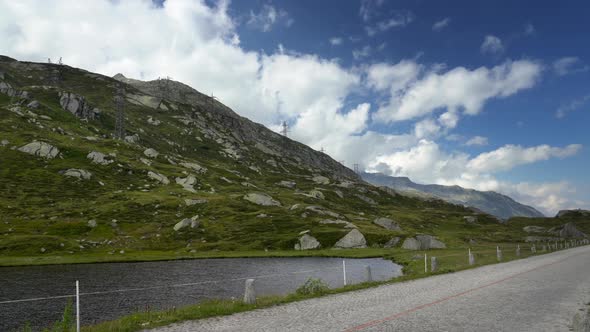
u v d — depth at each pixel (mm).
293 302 22281
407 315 17656
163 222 124125
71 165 174125
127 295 43406
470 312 18266
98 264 78750
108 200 142000
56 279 57688
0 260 77375
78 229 108938
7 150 172625
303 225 127625
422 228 173375
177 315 18609
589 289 25844
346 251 99812
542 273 36188
